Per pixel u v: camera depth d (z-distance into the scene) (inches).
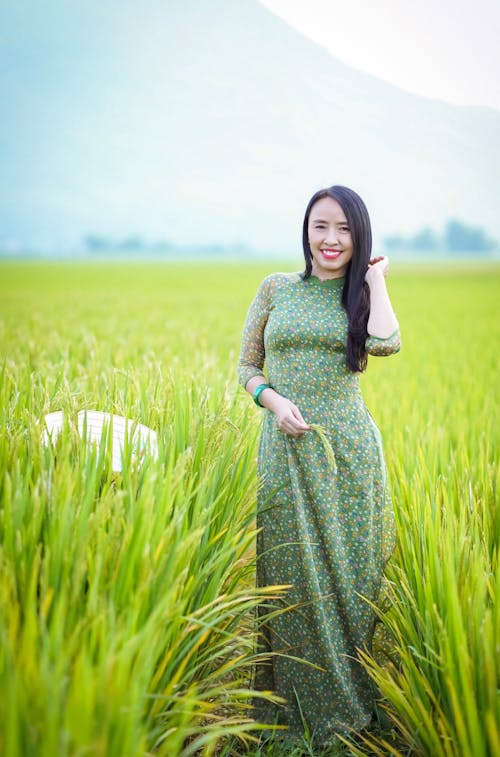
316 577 118.0
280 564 121.8
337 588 119.4
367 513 119.6
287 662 123.0
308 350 119.3
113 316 614.2
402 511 134.1
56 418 130.4
